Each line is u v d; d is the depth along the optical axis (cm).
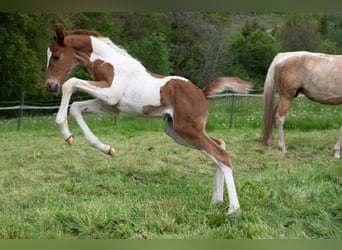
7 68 1936
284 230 432
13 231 422
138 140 983
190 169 734
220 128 1178
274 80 880
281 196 525
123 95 490
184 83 489
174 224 445
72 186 582
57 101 2008
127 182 623
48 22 2094
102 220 446
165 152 845
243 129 1152
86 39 509
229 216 456
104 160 775
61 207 499
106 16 2253
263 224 439
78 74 1989
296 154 852
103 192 569
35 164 746
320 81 862
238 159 800
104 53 505
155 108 490
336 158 820
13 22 1912
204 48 2306
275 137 1023
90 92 480
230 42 2350
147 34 2333
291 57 871
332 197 528
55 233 422
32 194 552
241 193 530
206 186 588
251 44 2270
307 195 529
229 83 491
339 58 863
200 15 2381
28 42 2005
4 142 969
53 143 948
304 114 1298
